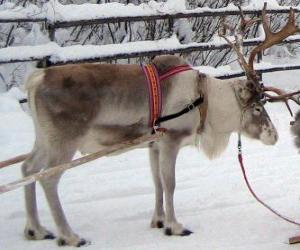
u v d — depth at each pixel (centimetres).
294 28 539
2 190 482
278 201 599
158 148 543
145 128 536
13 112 763
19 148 691
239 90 543
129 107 527
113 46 840
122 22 922
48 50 802
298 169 669
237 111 546
